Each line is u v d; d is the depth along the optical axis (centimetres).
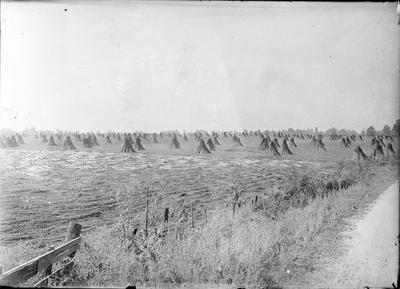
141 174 525
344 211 528
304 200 530
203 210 522
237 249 507
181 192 525
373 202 528
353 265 512
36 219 505
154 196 523
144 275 491
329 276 504
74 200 513
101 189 519
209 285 494
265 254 507
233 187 530
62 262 456
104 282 479
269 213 525
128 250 496
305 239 518
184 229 514
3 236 498
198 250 505
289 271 502
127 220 514
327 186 537
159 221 517
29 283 390
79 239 492
